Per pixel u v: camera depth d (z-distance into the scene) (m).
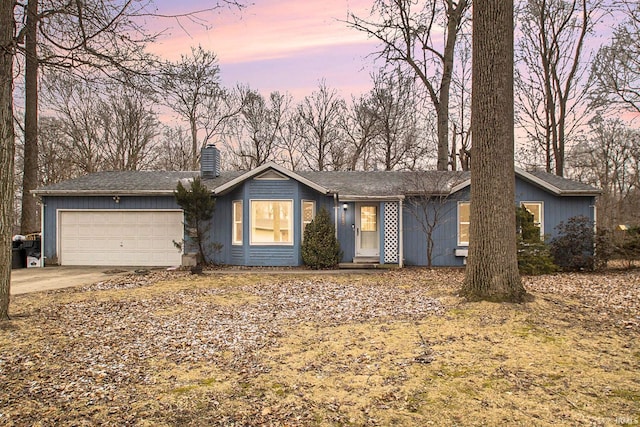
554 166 23.84
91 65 7.05
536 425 3.64
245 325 7.25
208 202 14.34
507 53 8.16
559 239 14.17
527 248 13.08
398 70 21.47
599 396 4.17
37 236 16.62
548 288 10.02
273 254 15.29
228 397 4.36
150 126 29.72
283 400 4.28
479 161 8.25
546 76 22.92
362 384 4.63
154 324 7.32
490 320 6.90
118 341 6.32
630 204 28.17
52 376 4.92
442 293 9.29
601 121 22.61
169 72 7.59
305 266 15.11
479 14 8.29
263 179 15.27
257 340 6.36
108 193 15.79
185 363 5.39
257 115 32.22
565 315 7.26
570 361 5.13
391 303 8.77
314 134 32.69
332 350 5.82
